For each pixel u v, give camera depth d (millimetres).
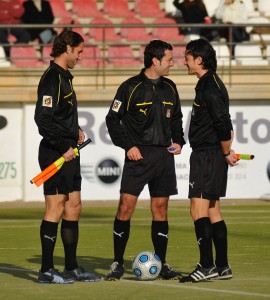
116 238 28031
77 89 59312
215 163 27078
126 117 28219
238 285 26375
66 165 26672
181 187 59375
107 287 26234
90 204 56938
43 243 26969
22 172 59219
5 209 54438
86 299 24156
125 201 28047
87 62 62250
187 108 59500
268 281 27188
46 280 27031
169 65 28109
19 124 59094
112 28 66938
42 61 63469
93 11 70500
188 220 47781
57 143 26344
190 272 29422
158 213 28578
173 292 25172
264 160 60062
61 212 27016
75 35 26859
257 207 55094
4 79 58219
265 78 61000
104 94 58281
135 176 28031
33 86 58406
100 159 58750
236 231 42562
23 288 26172
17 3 64438
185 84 59500
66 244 27531
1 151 58969
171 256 33719
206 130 27000
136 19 68750
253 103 59969
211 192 27078
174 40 66562
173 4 67562
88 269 30469
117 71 60031
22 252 35344
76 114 27156
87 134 58688
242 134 59969
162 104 28172
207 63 27094
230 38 62156
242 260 32375
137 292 25234
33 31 64062
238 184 60062
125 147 27969
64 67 26875
